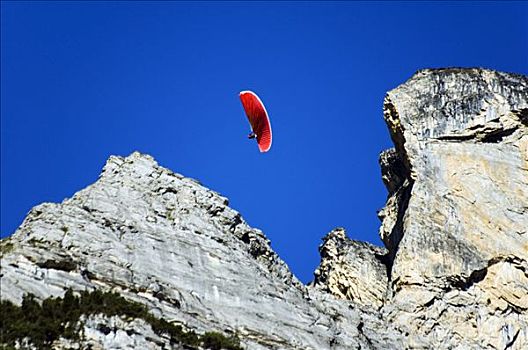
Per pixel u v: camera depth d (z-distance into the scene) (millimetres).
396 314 119625
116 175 112562
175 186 113688
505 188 131500
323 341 105438
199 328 97062
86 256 98375
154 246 104250
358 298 133000
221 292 104000
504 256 126062
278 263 114750
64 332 86250
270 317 104625
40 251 93812
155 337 89750
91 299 90062
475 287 123938
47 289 90875
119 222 105188
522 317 122125
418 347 115188
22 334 84500
